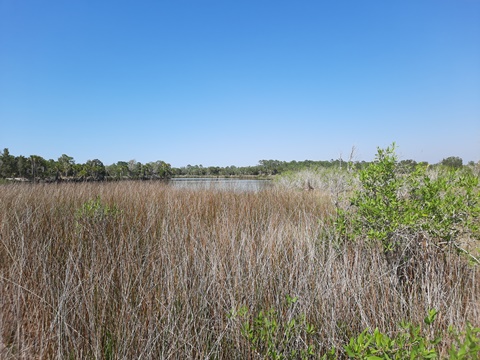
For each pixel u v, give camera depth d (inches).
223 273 119.5
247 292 112.4
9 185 343.9
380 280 117.6
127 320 95.5
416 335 76.7
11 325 90.0
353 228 147.0
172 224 188.2
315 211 234.4
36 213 187.9
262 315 99.0
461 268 131.3
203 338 98.4
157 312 100.3
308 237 144.1
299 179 581.6
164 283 111.2
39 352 88.2
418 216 127.2
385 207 131.6
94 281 108.6
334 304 107.3
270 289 118.5
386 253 139.9
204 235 152.4
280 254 144.9
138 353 89.7
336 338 97.9
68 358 83.5
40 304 98.8
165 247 131.2
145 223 189.8
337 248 141.4
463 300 113.7
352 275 119.6
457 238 134.8
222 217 195.2
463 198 127.1
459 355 63.5
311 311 109.0
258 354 89.6
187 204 256.2
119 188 343.3
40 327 96.7
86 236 161.5
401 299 108.7
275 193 352.8
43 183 372.8
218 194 326.6
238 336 96.0
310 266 121.3
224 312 107.7
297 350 96.0
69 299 98.9
